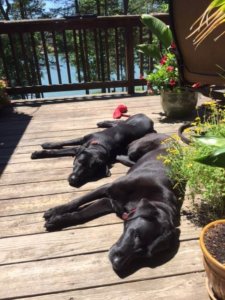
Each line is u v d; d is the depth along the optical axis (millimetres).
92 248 1195
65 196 1528
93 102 2908
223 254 888
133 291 1015
